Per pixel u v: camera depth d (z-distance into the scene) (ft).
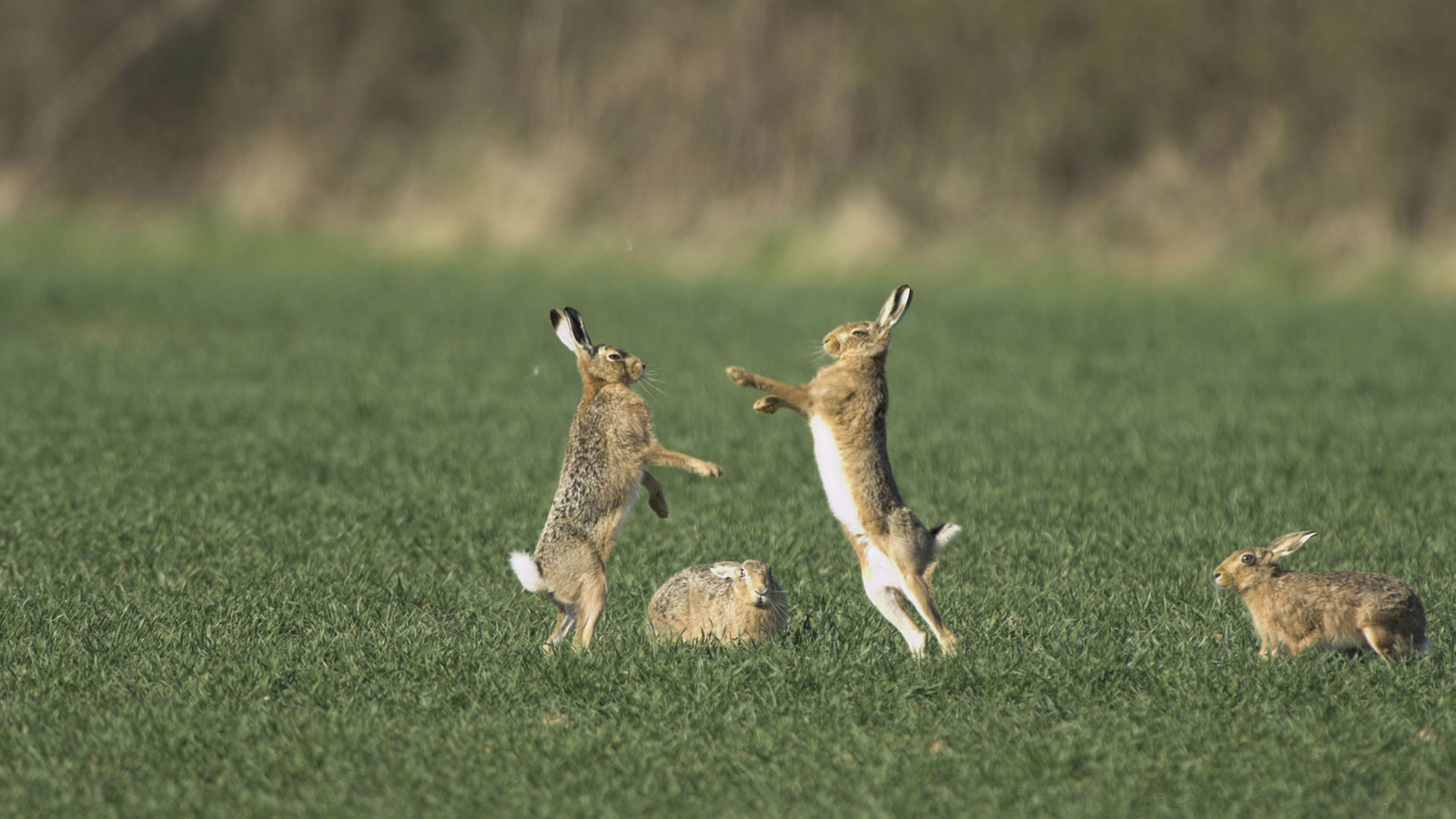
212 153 287.89
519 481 78.33
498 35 269.85
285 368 127.13
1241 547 63.26
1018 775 38.83
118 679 45.75
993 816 36.63
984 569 60.03
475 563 61.77
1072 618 52.26
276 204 260.42
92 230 253.85
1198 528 66.80
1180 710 43.14
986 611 53.47
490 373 125.90
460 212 245.45
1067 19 241.55
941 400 112.57
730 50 239.50
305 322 160.35
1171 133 239.30
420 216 249.75
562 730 42.11
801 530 67.41
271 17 289.94
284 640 50.24
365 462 83.20
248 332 151.94
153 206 273.75
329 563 60.13
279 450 87.51
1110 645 47.98
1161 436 94.58
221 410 103.40
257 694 44.68
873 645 48.60
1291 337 153.38
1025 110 241.14
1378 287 206.39
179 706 43.24
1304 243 221.05
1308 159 229.25
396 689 44.83
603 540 48.16
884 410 48.29
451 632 51.21
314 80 282.97
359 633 50.57
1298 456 85.87
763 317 167.43
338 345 143.02
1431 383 120.06
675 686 44.68
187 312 166.30
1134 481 79.10
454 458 85.61
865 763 39.63
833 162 239.30
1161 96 239.30
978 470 82.64
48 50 283.18
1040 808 36.88
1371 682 44.57
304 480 78.74
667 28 244.22
